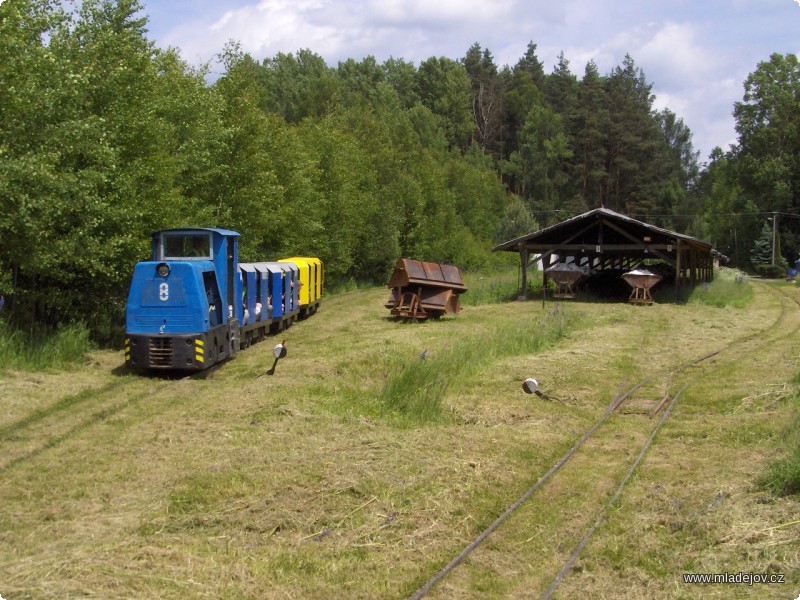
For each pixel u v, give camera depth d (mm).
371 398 13125
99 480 8641
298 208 34812
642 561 6883
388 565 6684
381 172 53156
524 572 6707
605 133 90750
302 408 12180
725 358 18547
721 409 12969
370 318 27672
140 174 18844
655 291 37656
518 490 8742
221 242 17391
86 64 17766
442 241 57969
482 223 73625
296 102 80312
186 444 10109
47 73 15422
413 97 98562
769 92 79188
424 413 11953
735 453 10117
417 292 26438
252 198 27531
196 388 14008
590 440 10992
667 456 10188
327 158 41750
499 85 105750
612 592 6285
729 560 6734
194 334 15055
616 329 24234
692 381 15445
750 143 79812
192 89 24594
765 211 78250
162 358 15070
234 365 16828
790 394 13148
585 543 7238
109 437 10477
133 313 15250
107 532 7180
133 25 20891
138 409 12227
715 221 84688
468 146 98250
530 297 37469
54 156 15164
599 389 14531
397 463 9250
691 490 8641
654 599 6152
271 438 10375
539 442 10633
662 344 21266
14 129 15258
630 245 35312
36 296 16609
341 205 41312
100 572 6188
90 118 15898
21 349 15039
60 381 14016
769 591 6152
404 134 68250
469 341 18891
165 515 7621
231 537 7164
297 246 35094
